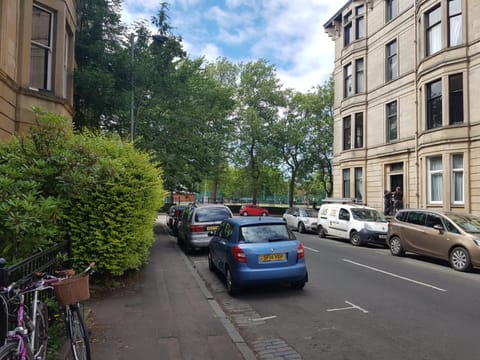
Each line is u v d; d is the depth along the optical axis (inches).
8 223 155.4
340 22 1151.6
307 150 1806.1
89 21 630.5
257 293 306.2
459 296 293.0
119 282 310.0
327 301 280.1
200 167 908.0
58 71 449.1
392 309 258.4
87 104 601.3
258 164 1781.5
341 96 1126.4
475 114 661.3
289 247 302.2
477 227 429.4
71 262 248.8
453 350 187.9
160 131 737.0
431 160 750.5
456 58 684.7
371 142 996.6
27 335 124.7
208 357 172.9
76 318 151.7
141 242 328.2
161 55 674.2
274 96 1779.0
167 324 215.9
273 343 199.8
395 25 908.0
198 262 456.4
